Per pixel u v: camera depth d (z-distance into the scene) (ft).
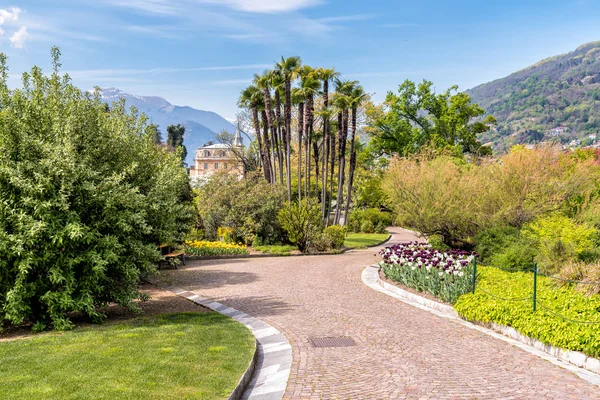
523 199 57.16
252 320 34.91
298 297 44.42
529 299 33.60
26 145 30.12
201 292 46.96
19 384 19.45
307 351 27.35
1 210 28.63
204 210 99.25
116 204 32.71
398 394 20.38
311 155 153.28
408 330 32.50
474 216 61.31
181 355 24.29
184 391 19.38
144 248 34.35
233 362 23.70
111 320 33.83
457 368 24.13
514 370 23.86
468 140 153.99
